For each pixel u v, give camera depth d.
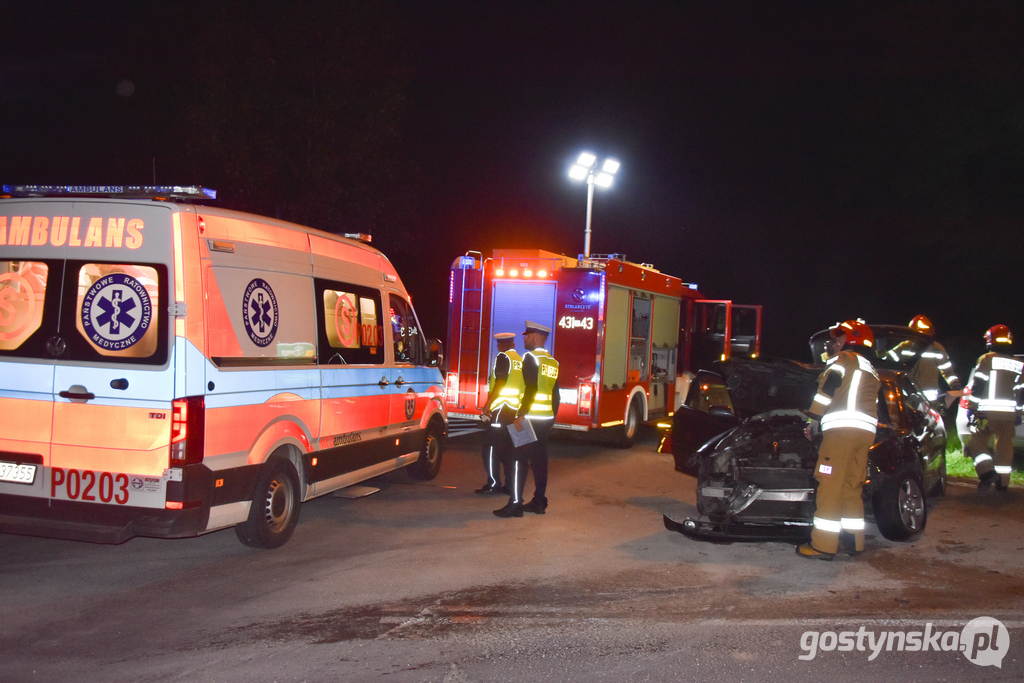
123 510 5.00
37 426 5.12
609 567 5.75
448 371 11.53
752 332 15.14
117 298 5.05
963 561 6.05
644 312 12.32
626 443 11.68
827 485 5.95
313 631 4.42
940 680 3.91
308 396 6.23
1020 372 8.92
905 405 7.32
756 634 4.48
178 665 3.93
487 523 6.98
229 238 5.45
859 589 5.34
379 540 6.34
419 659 4.05
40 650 4.10
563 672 3.93
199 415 5.02
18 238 5.23
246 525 5.77
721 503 6.76
